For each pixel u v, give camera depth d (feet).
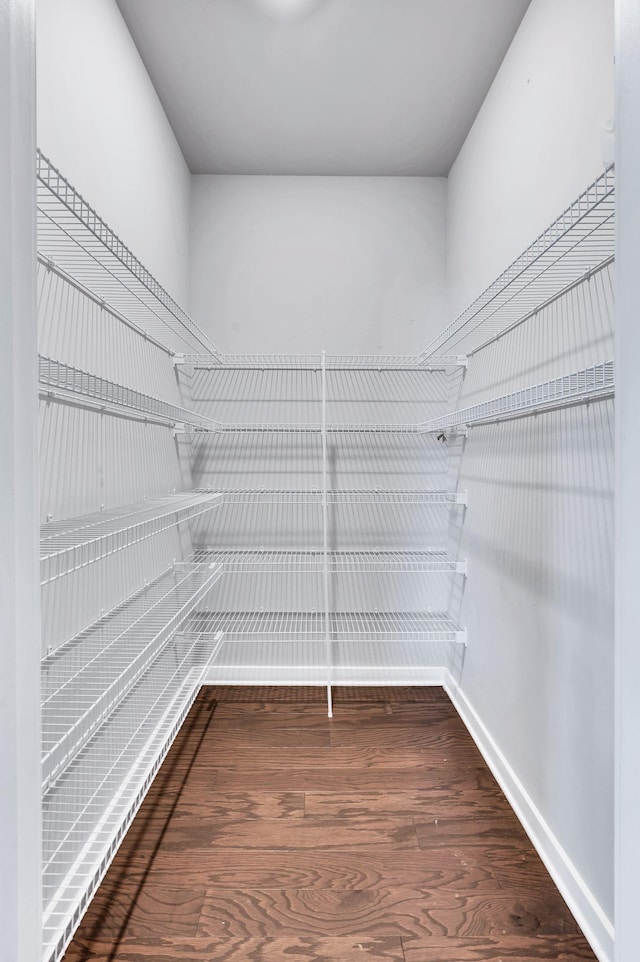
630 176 1.70
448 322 8.70
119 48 5.56
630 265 1.71
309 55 6.23
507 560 5.92
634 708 1.69
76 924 2.90
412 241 8.78
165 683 6.60
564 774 4.50
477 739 6.77
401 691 8.38
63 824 3.90
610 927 3.76
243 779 5.93
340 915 4.15
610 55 3.96
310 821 5.24
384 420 8.71
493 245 6.53
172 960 3.78
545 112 5.06
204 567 7.97
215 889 4.39
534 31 5.34
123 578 5.48
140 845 4.88
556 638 4.71
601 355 4.00
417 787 5.82
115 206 5.44
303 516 8.67
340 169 8.55
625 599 1.73
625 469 1.74
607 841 3.86
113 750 4.94
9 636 1.54
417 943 3.93
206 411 8.64
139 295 5.81
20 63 1.59
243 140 7.79
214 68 6.41
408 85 6.71
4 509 1.52
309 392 8.69
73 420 4.48
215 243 8.67
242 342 8.68
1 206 1.51
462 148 7.88
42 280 3.96
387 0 5.49
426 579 8.65
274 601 8.64
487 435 6.69
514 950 3.89
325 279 8.72
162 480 7.02
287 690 8.38
